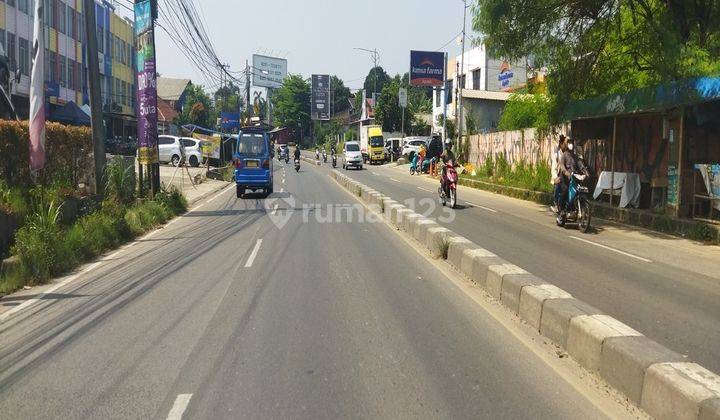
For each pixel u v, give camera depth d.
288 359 5.55
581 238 12.83
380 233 13.48
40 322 6.97
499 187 25.19
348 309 7.21
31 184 12.91
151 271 9.70
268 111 87.44
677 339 6.05
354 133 82.19
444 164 19.33
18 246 9.59
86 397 4.80
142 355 5.73
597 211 17.23
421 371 5.23
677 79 13.59
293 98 104.06
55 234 10.40
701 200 13.92
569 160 14.23
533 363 5.42
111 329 6.59
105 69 46.97
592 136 18.86
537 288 6.75
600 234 13.47
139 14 17.77
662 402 4.21
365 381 5.01
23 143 12.81
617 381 4.79
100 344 6.09
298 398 4.69
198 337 6.23
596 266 9.77
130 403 4.66
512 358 5.54
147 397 4.77
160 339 6.19
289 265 9.93
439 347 5.84
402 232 13.60
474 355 5.62
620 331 5.17
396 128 70.00
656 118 16.17
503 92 43.03
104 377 5.20
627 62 17.06
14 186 12.21
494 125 43.19
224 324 6.67
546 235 13.19
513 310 7.05
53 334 6.48
